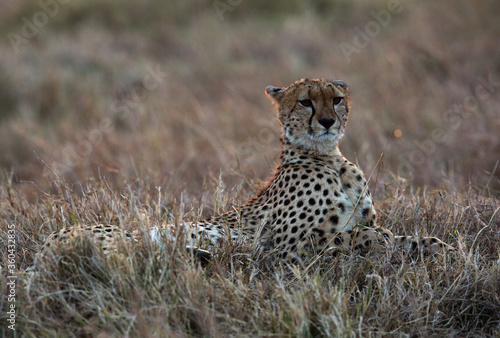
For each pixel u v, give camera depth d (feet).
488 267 21.52
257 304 19.19
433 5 69.77
